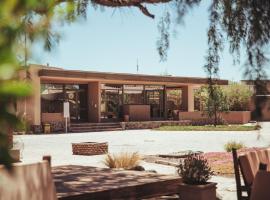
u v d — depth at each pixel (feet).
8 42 2.18
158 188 19.54
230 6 14.38
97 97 122.72
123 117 131.95
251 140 79.05
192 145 72.28
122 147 69.36
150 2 16.81
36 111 103.45
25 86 2.20
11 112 2.19
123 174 22.06
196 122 136.77
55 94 119.85
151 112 141.90
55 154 58.03
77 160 50.62
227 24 14.49
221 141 79.51
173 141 81.10
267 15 13.26
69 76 105.91
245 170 17.21
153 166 44.32
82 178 20.58
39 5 2.42
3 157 2.21
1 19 2.17
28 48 2.50
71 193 16.31
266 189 12.63
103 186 18.06
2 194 8.25
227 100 135.85
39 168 10.03
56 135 97.60
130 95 136.87
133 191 18.35
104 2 16.31
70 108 122.93
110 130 119.03
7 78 2.14
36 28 2.64
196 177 20.18
